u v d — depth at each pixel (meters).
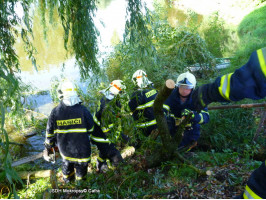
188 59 6.39
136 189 2.51
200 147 3.67
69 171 3.08
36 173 3.28
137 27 3.35
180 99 2.79
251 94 0.96
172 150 2.60
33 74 6.85
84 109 2.90
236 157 2.86
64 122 2.80
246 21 8.91
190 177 2.51
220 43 7.77
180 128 2.54
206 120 3.03
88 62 3.32
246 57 6.02
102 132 3.12
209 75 5.96
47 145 3.10
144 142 2.83
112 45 6.73
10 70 2.87
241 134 3.49
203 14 11.40
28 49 3.27
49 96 5.96
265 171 1.19
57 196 2.72
